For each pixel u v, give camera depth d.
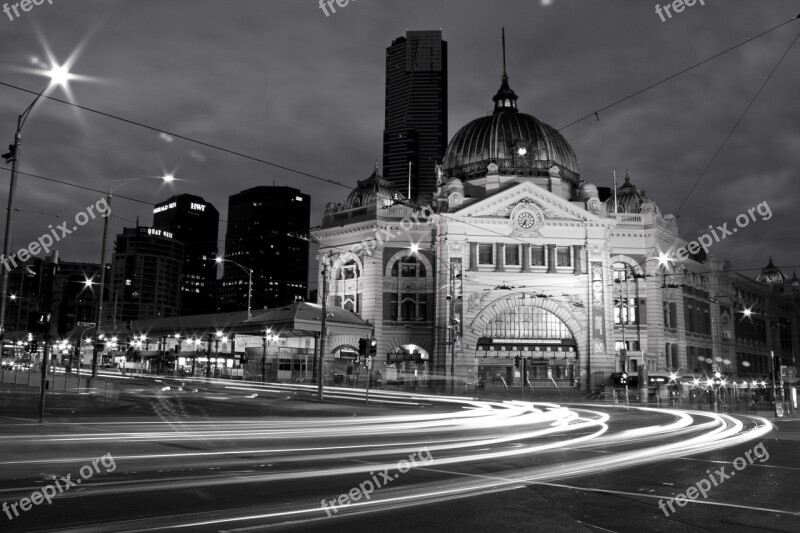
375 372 71.00
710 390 61.16
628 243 75.12
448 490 11.99
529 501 11.24
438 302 70.94
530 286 70.75
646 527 9.76
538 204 72.31
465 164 81.50
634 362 73.62
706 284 87.75
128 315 194.25
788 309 123.38
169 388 52.16
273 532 8.86
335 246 77.69
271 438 20.17
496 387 69.12
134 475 12.91
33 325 23.47
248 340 78.94
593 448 18.91
